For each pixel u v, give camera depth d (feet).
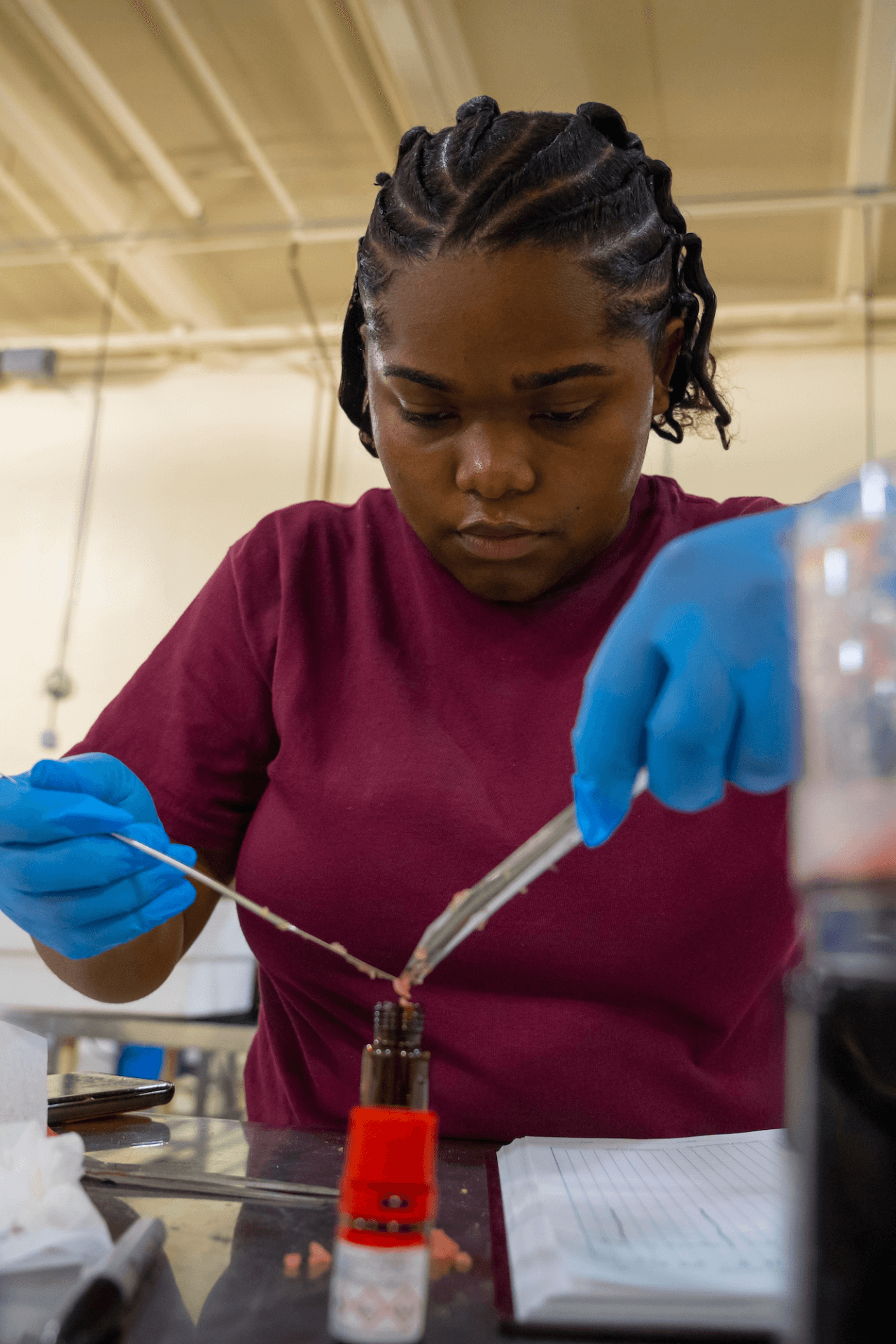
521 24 9.27
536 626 2.69
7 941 5.89
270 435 14.55
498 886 1.85
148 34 9.66
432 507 2.21
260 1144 2.11
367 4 8.61
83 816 2.23
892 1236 0.95
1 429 15.30
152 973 2.72
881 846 0.97
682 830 2.45
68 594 14.69
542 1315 1.18
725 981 2.47
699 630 1.68
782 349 12.93
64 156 10.98
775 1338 1.15
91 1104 2.29
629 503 2.48
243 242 12.05
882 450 12.52
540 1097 2.40
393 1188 1.15
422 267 1.91
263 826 2.70
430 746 2.61
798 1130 1.02
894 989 0.98
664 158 10.86
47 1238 1.34
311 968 2.60
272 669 2.88
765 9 8.92
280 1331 1.18
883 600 0.99
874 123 9.71
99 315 14.58
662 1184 1.69
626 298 2.00
